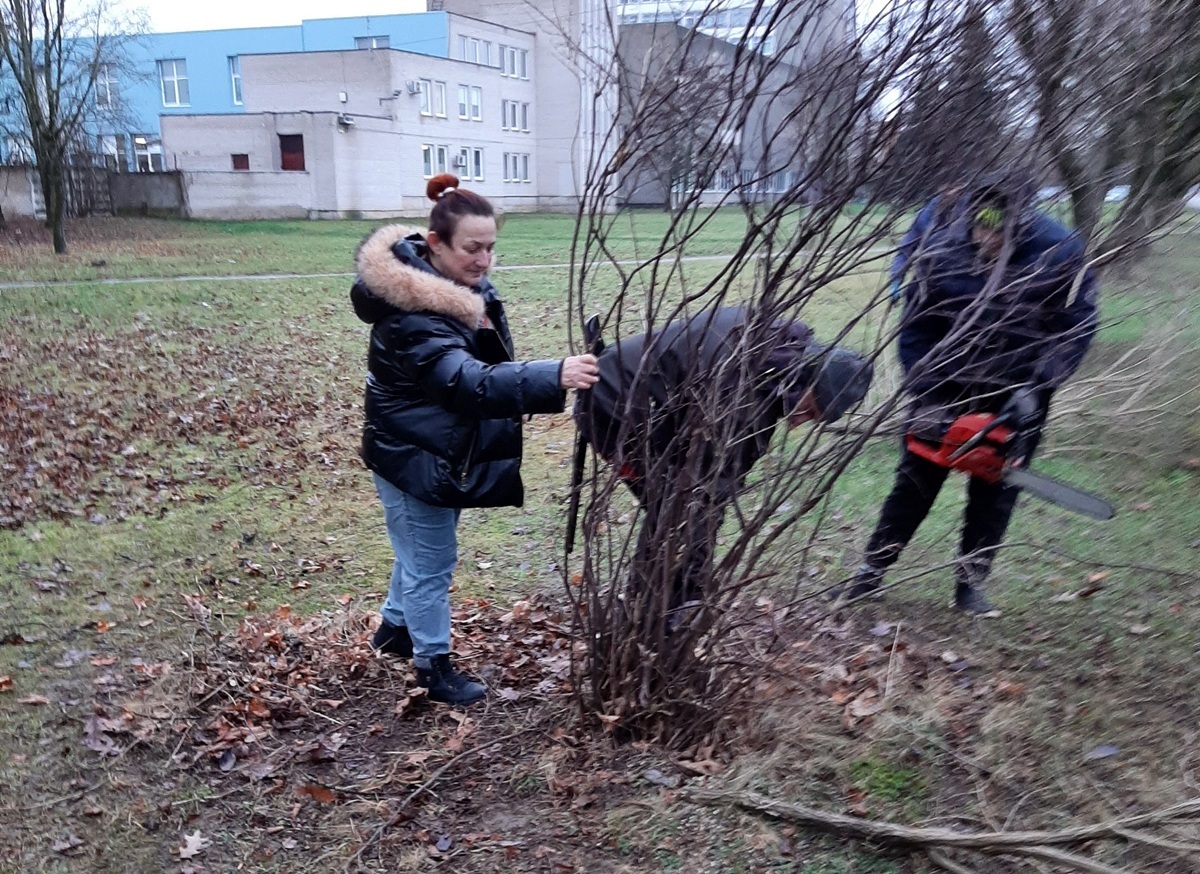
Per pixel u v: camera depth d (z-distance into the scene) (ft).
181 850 8.89
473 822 9.09
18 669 12.11
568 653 11.99
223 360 32.73
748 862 8.35
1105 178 8.98
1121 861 8.07
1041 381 10.58
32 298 43.93
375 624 12.99
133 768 10.11
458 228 9.70
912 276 9.04
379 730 10.62
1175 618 11.91
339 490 19.89
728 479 8.92
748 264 9.25
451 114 135.13
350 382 30.27
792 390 8.95
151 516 18.20
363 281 9.59
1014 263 9.82
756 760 9.32
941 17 7.45
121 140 123.95
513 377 8.96
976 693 10.54
